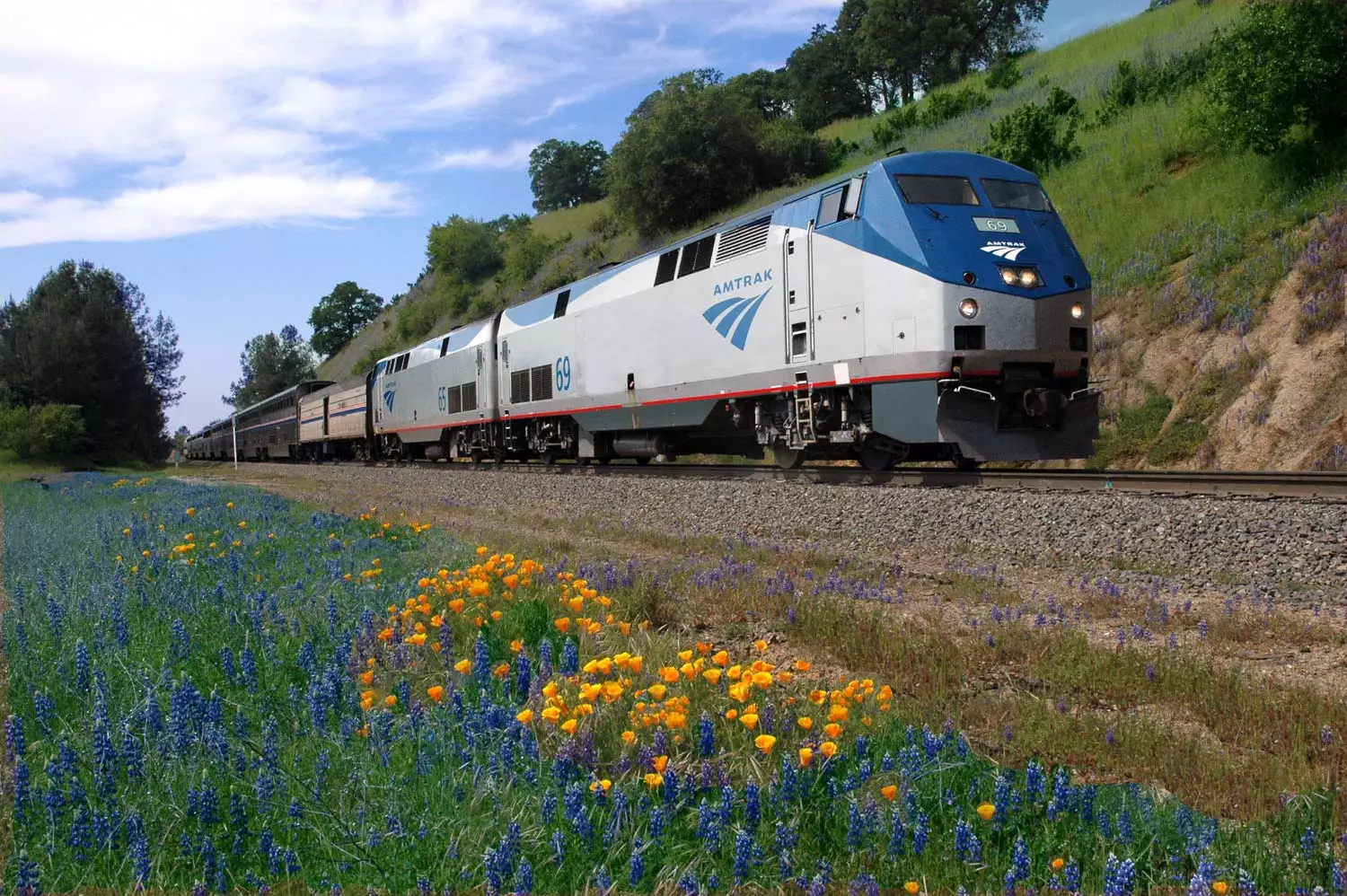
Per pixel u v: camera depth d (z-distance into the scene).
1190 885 2.50
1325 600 6.33
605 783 3.05
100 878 2.93
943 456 12.55
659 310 17.06
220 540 10.97
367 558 9.74
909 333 11.66
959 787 3.40
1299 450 13.34
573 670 4.69
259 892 2.81
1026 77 41.69
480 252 72.75
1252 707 4.37
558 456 23.39
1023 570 8.11
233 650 5.59
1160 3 44.41
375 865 2.84
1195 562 7.52
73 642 5.66
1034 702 4.54
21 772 3.28
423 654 5.32
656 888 2.69
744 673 3.87
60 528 12.82
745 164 46.16
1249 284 15.98
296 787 3.39
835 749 3.25
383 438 36.12
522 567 7.30
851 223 12.56
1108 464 15.73
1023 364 11.67
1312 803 3.23
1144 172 21.86
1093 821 3.11
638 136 47.34
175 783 3.47
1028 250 11.91
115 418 55.28
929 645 5.66
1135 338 17.12
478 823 3.06
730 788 3.20
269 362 114.00
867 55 64.62
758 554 9.44
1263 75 17.94
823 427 13.50
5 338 55.16
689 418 16.55
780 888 2.70
